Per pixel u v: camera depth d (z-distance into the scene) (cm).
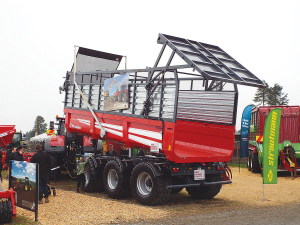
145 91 816
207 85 855
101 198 861
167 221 601
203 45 880
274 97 5572
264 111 1468
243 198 882
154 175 746
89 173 997
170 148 726
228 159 793
